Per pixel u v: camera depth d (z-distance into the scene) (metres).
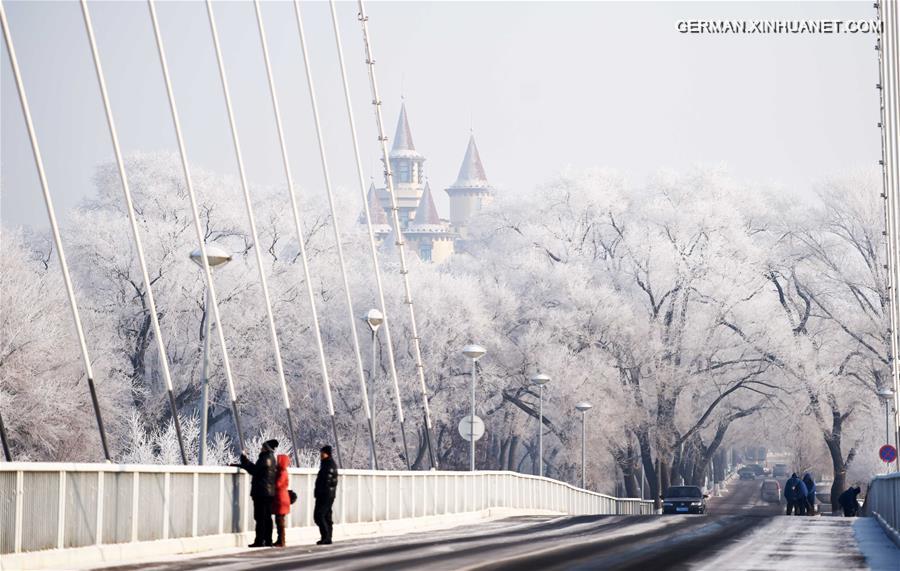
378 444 125.62
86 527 30.08
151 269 115.88
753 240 135.88
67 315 96.69
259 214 130.50
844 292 125.62
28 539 27.67
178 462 92.62
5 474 26.75
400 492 53.50
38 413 90.12
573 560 31.92
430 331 127.44
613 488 159.25
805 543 40.94
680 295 127.12
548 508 85.81
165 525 34.00
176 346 117.44
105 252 115.44
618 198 141.62
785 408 125.81
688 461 148.25
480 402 129.88
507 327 134.62
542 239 139.12
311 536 42.94
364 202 74.75
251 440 121.88
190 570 28.30
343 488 46.47
